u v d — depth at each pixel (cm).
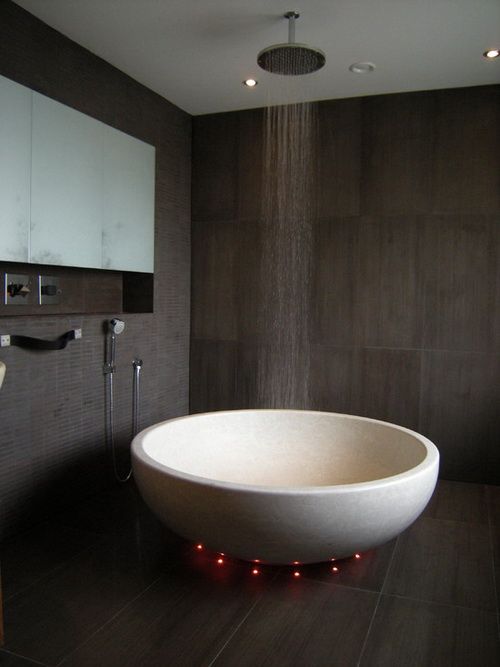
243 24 277
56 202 280
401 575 235
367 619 204
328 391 386
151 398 377
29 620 200
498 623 203
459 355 356
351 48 299
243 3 257
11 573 232
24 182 260
